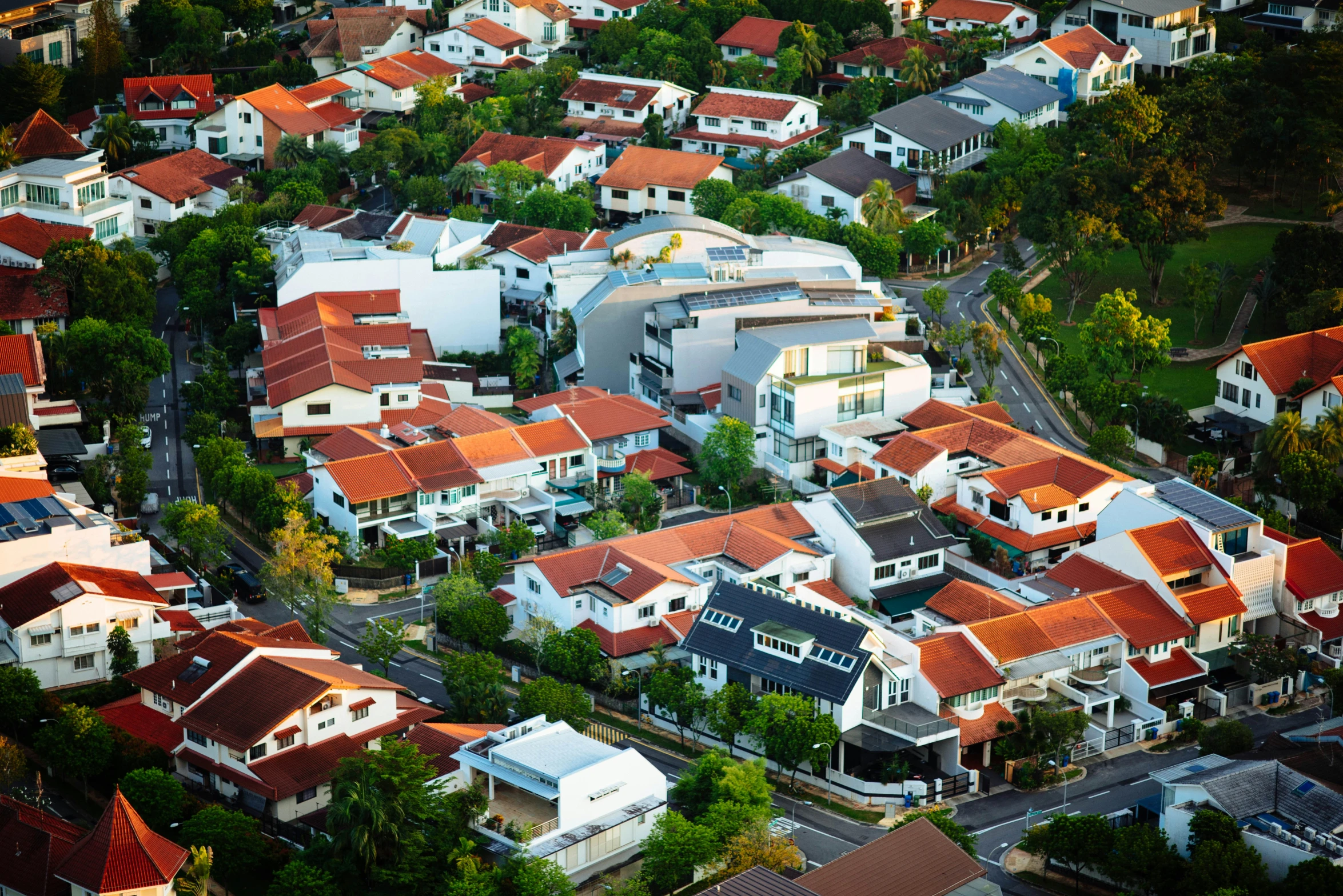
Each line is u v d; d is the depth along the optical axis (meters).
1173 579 167.00
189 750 144.88
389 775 129.25
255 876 133.25
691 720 154.12
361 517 185.88
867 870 122.56
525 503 194.00
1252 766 137.38
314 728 143.38
